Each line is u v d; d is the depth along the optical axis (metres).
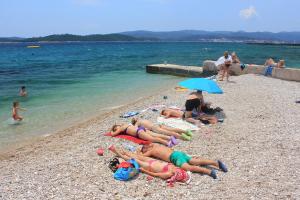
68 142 11.70
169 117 13.30
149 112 14.70
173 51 93.31
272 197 7.38
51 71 38.47
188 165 8.73
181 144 10.70
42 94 22.33
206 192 7.69
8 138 12.91
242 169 8.82
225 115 13.77
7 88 25.36
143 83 26.98
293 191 7.62
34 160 10.16
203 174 8.55
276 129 11.98
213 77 24.16
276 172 8.60
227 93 18.36
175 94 19.27
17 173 9.19
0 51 106.75
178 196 7.56
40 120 15.45
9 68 43.22
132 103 18.25
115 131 11.82
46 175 8.89
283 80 23.19
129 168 8.57
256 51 89.56
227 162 9.28
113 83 27.31
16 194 7.91
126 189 7.97
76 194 7.79
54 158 10.13
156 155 9.30
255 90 19.22
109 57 65.81
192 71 30.45
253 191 7.66
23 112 17.11
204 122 12.59
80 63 50.53
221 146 10.47
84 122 14.55
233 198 7.39
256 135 11.38
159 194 7.68
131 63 48.91
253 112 14.24
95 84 26.83
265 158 9.48
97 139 11.53
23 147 11.70
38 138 12.70
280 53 76.75
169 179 8.23
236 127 12.23
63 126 14.24
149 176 8.55
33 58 66.06
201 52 85.31
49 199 7.61
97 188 8.05
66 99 20.41
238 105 15.50
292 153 9.81
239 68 26.42
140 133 11.23
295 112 14.29
